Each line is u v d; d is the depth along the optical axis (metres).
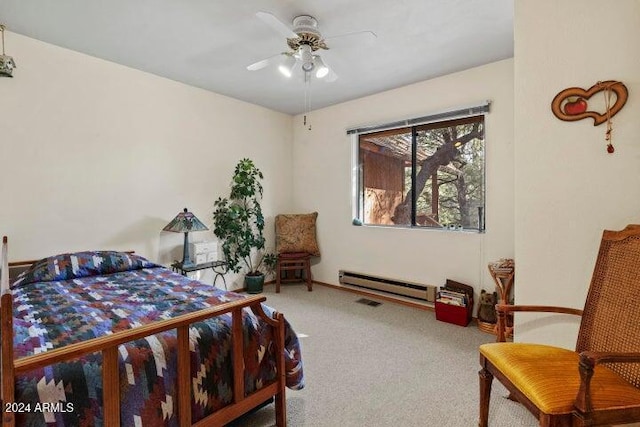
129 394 1.16
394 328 2.93
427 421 1.68
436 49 2.73
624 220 1.59
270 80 3.46
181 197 3.57
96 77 2.93
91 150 2.91
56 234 2.73
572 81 1.70
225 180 3.99
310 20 2.23
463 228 3.32
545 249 1.81
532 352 1.44
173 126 3.48
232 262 3.85
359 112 4.03
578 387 1.17
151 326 1.18
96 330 1.44
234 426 1.65
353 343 2.62
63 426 1.01
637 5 1.53
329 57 2.88
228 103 4.00
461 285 3.14
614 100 1.59
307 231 4.40
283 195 4.71
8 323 0.92
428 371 2.18
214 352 1.44
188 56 2.89
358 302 3.71
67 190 2.79
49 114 2.68
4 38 2.45
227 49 2.75
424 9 2.16
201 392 1.36
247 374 1.54
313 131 4.56
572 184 1.72
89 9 2.17
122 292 2.03
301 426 1.65
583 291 1.70
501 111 2.96
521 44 1.86
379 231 3.87
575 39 1.69
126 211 3.15
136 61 3.00
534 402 1.16
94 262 2.54
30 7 2.14
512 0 2.06
